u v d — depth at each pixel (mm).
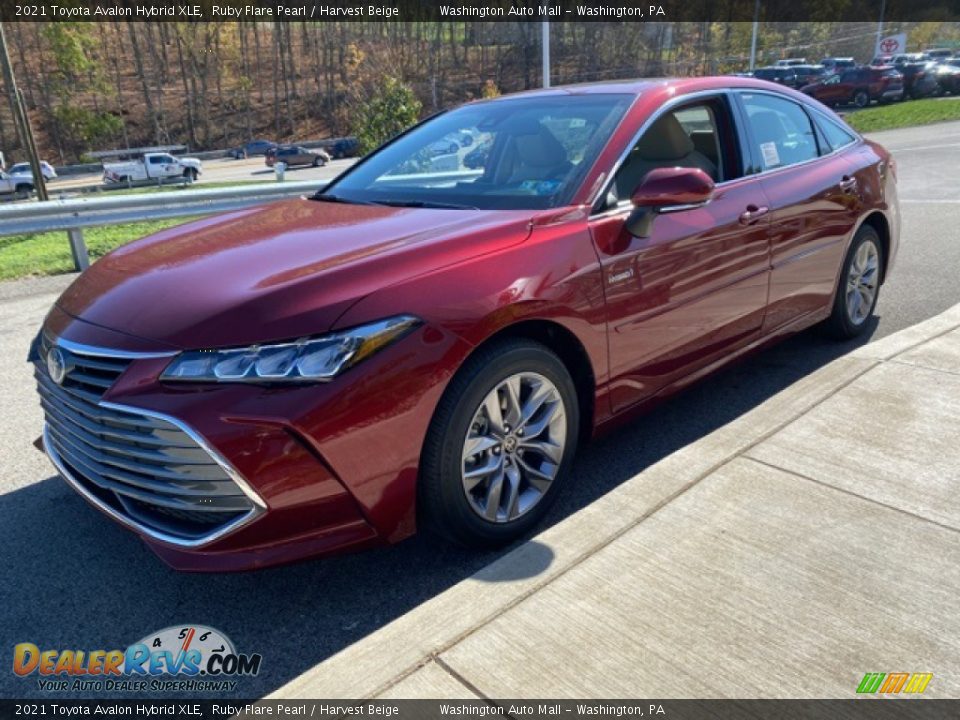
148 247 3129
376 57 76062
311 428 2252
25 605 2609
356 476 2354
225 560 2332
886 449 3059
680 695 1927
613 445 3582
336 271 2453
